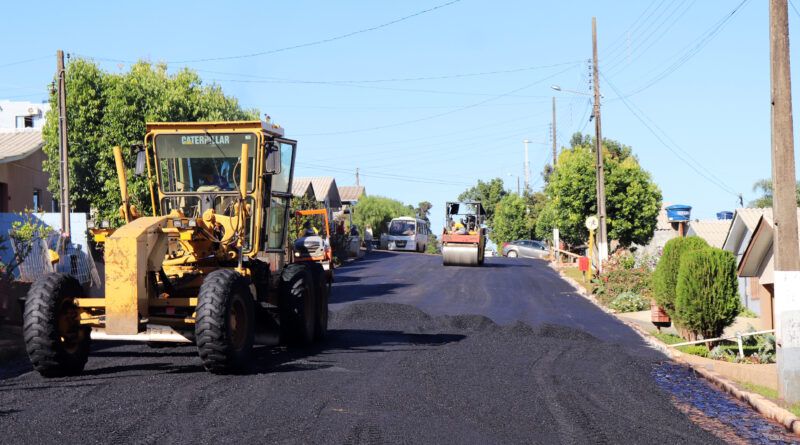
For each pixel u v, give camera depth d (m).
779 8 10.35
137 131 26.17
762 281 20.30
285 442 6.38
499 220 76.56
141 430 6.64
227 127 11.24
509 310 23.34
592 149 43.00
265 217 11.71
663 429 7.78
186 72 27.86
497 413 8.02
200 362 10.55
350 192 81.75
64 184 23.56
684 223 43.69
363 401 8.20
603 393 9.76
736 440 7.65
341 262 42.34
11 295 14.02
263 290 11.69
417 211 109.06
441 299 26.02
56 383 8.85
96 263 19.41
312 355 11.62
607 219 40.62
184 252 10.23
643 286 26.69
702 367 12.91
